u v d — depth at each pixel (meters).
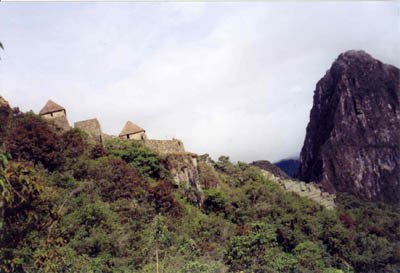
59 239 10.48
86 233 30.89
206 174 61.97
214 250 40.59
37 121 44.75
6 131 42.00
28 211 9.54
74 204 33.31
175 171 55.19
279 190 73.50
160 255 30.34
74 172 41.38
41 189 9.78
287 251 54.38
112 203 40.12
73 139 46.78
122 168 45.62
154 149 58.59
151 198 44.88
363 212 84.69
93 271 26.73
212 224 47.03
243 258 39.00
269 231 46.34
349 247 61.44
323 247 59.28
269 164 124.38
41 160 40.41
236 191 64.94
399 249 62.94
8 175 9.02
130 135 60.50
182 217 45.94
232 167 74.62
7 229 9.27
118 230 34.72
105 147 51.84
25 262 9.72
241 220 55.59
